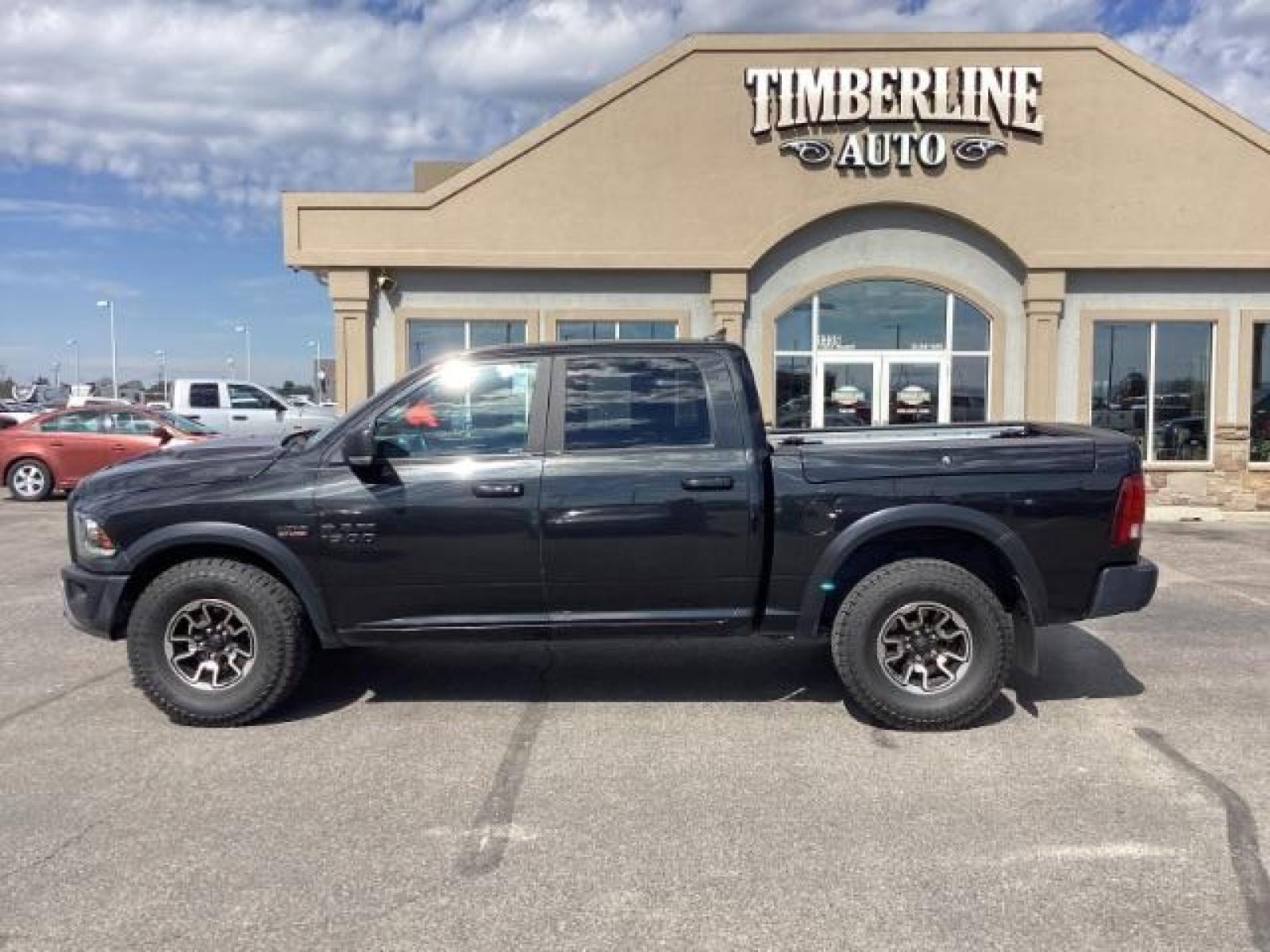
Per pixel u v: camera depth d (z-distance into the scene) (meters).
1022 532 4.90
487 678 5.84
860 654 4.88
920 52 13.65
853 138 13.70
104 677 5.85
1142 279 14.02
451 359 5.09
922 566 4.93
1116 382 14.21
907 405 14.38
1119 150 13.66
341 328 14.16
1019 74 13.55
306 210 13.98
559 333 14.38
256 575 4.95
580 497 4.92
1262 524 12.77
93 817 3.93
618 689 5.63
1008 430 6.33
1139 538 4.98
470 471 4.95
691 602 5.04
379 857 3.60
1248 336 14.01
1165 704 5.29
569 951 3.00
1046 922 3.15
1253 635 6.79
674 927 3.14
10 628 7.04
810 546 4.94
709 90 13.79
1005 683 5.20
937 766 4.45
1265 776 4.30
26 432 15.60
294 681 5.01
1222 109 13.50
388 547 4.92
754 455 4.98
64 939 3.06
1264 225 13.66
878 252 14.15
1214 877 3.43
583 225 13.96
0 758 4.57
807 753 4.63
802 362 14.38
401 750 4.66
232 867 3.52
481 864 3.55
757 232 13.92
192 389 19.22
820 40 13.63
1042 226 13.77
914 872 3.48
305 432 5.69
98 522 4.95
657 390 5.07
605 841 3.72
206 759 4.55
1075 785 4.23
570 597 5.01
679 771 4.41
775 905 3.26
